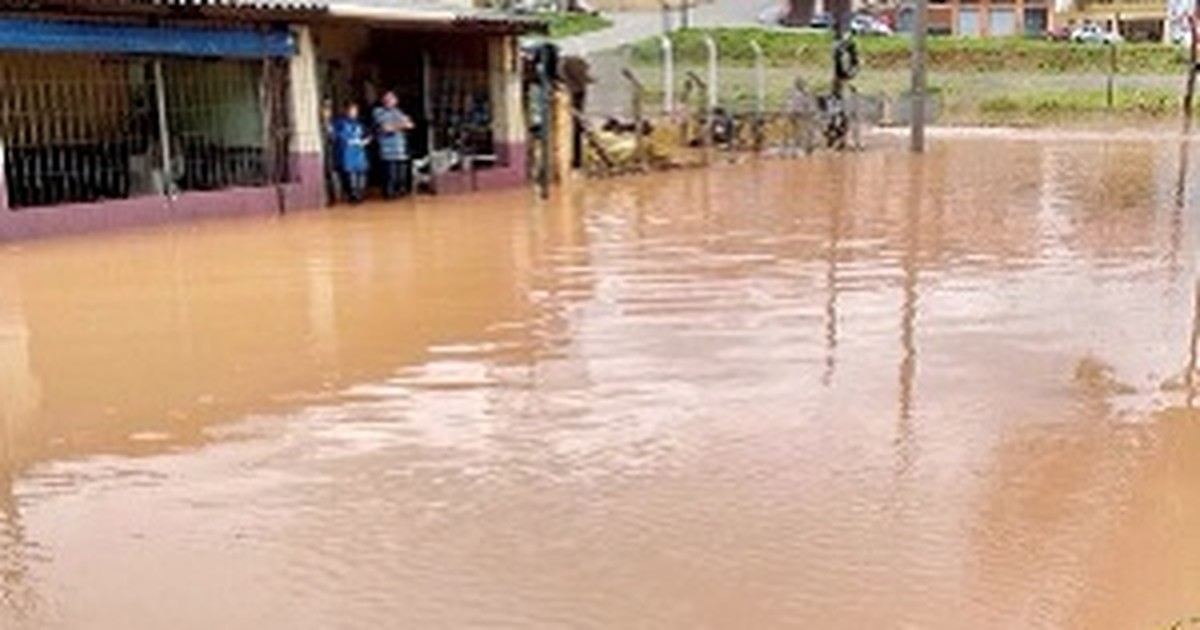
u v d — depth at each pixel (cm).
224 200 1750
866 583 470
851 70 3102
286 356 865
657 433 665
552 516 545
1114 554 496
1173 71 4375
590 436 662
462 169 2134
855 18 5706
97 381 804
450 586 475
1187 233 1429
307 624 446
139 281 1188
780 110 3203
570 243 1425
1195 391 739
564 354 854
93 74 1738
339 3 1945
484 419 700
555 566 491
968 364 806
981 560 490
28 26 1491
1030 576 475
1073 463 607
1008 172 2298
